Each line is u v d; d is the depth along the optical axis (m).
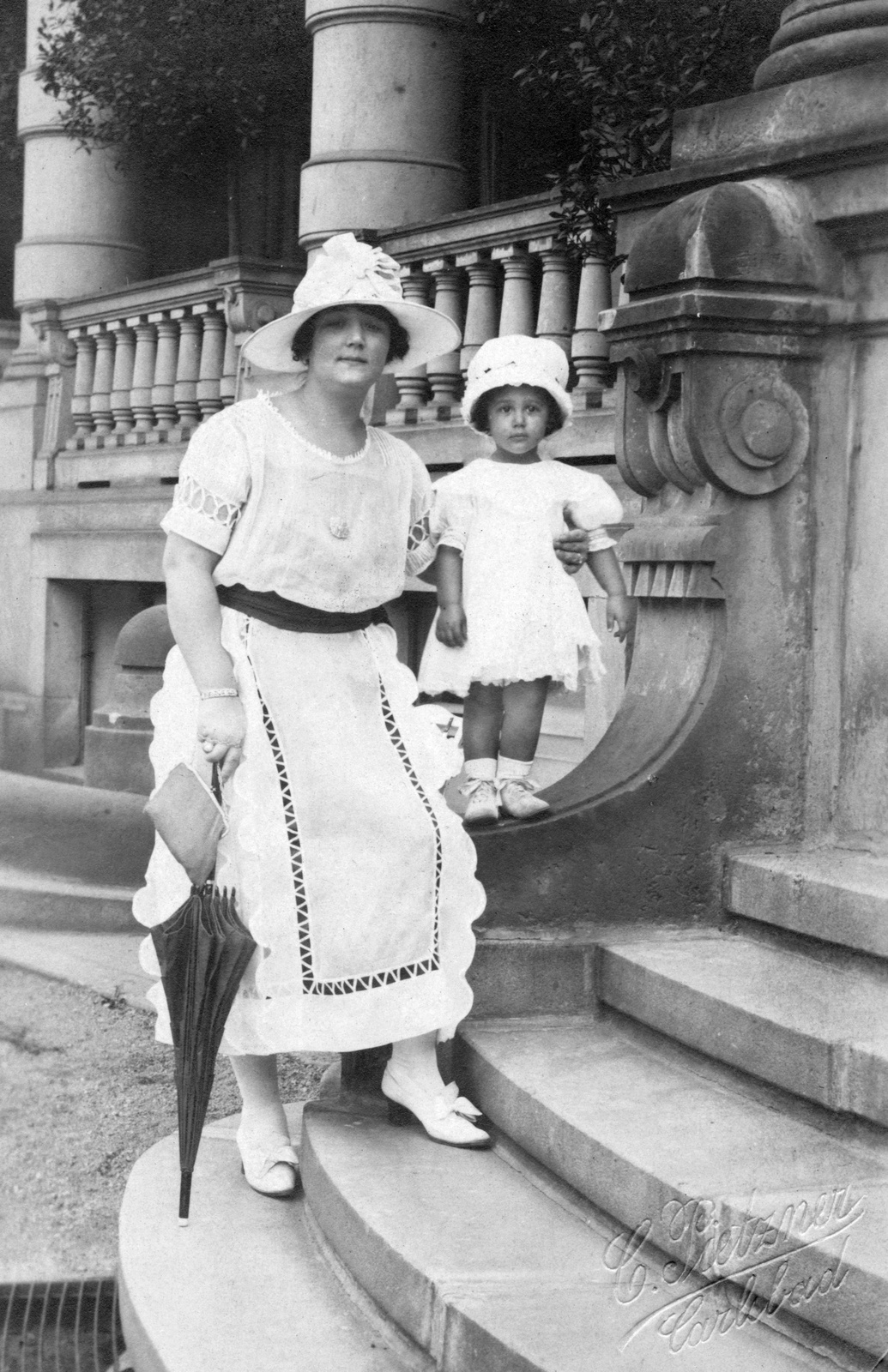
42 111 5.41
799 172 3.25
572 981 3.15
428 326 2.87
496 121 6.20
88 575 6.15
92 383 8.31
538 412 3.47
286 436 2.73
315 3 5.87
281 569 2.73
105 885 4.04
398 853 2.71
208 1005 2.57
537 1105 2.67
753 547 3.29
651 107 4.86
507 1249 2.42
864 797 3.27
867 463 3.28
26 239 6.94
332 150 6.39
